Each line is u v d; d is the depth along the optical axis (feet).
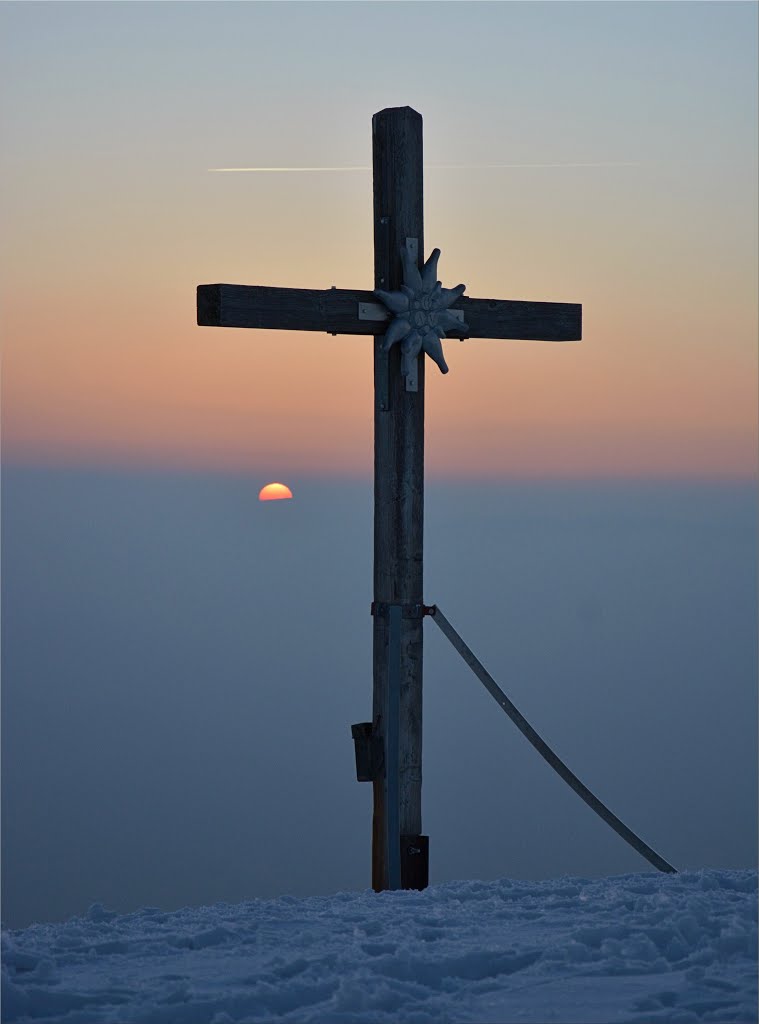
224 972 18.85
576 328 36.55
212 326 31.68
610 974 18.42
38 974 18.92
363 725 33.65
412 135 33.37
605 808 33.96
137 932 22.09
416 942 20.04
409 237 33.35
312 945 20.34
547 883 26.30
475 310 34.83
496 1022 16.47
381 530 33.45
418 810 33.04
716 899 22.65
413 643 33.12
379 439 33.60
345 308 32.68
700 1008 16.70
